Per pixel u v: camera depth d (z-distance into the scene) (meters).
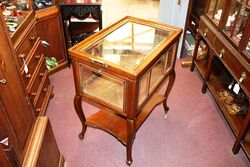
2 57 1.07
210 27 2.12
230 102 2.02
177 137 1.98
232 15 1.86
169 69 1.79
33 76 1.89
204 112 2.22
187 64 2.80
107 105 1.49
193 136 1.99
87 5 2.46
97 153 1.84
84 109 2.23
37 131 1.38
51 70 2.60
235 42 1.75
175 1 2.70
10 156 1.05
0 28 1.07
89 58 1.34
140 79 1.31
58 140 1.93
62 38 2.56
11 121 1.10
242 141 1.74
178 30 1.69
